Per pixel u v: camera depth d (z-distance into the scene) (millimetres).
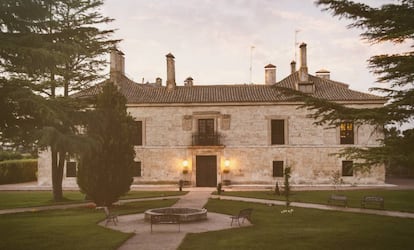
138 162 35719
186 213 18047
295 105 35094
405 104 9398
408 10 10094
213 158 35812
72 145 13656
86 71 24594
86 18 22984
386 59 10062
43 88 21016
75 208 20703
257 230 14789
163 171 35594
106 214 16688
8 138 11562
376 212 18922
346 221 16594
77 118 19516
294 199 24312
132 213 19141
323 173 34750
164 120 35844
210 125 35875
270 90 36969
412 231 14273
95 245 12133
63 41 12625
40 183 35594
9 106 11062
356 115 10250
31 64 11156
